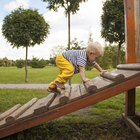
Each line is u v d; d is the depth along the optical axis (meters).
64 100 1.79
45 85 6.49
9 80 8.28
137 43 2.50
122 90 1.80
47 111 1.79
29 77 9.42
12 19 7.15
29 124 1.78
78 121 2.54
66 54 2.07
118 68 2.59
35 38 7.21
